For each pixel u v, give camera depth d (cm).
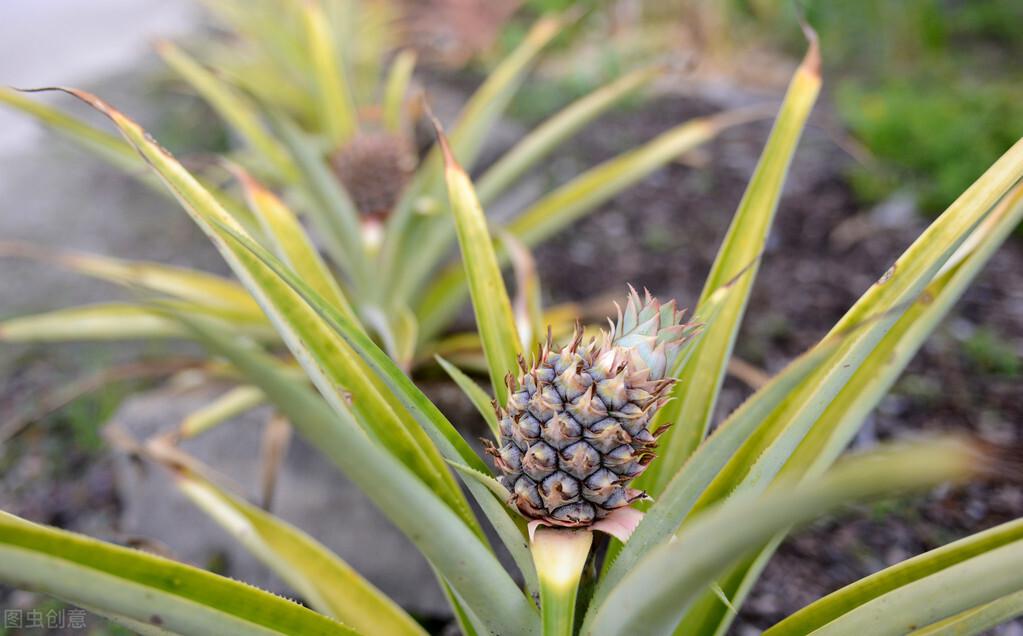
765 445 59
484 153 188
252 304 99
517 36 280
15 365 144
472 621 60
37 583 47
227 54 202
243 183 74
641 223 174
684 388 63
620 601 50
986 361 124
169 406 110
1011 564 49
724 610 60
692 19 264
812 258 156
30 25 318
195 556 101
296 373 92
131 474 106
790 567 93
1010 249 155
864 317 56
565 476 53
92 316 94
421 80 261
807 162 192
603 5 288
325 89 141
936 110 177
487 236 63
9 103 79
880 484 40
